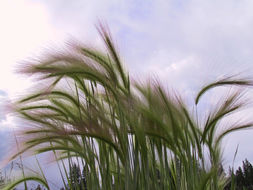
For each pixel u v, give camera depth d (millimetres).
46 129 444
